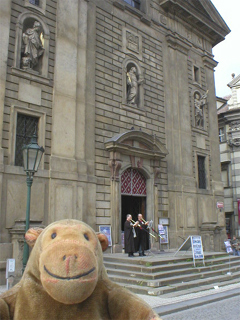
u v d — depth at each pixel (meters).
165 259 12.21
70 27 15.82
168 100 20.52
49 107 14.39
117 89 17.61
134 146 17.42
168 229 18.70
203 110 23.25
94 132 16.03
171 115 20.47
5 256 11.65
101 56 17.17
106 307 2.38
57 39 15.19
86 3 16.86
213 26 24.44
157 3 21.34
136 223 13.47
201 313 8.06
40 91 14.19
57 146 14.28
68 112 14.94
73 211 14.21
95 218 15.20
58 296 2.01
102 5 17.80
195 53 23.64
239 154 31.50
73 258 2.04
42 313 2.21
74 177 14.50
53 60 14.94
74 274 2.00
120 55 18.16
